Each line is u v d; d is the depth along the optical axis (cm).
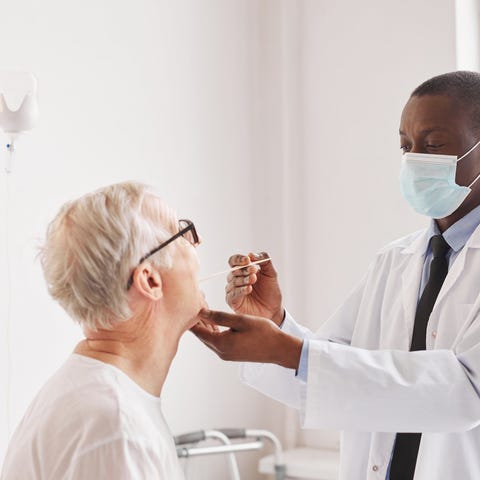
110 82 291
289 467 323
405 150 184
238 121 354
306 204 358
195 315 137
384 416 152
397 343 179
